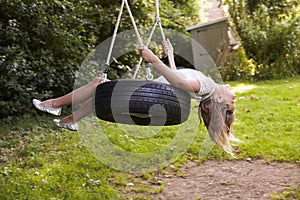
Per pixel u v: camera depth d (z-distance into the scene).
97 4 9.71
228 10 13.52
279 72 12.27
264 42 12.29
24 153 5.25
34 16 7.59
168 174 4.75
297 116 6.89
